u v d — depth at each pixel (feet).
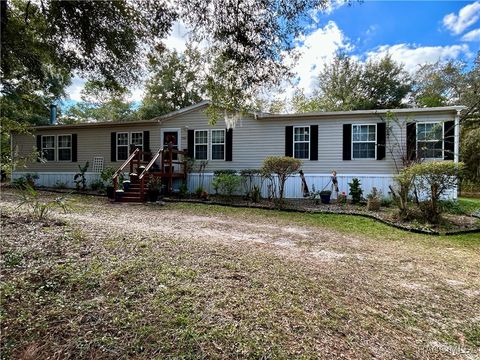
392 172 33.88
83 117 86.94
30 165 48.70
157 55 15.81
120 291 8.00
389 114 33.06
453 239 19.49
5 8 10.55
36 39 14.74
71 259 9.78
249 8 12.27
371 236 19.89
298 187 37.06
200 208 29.71
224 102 19.45
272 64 14.64
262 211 28.91
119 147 44.91
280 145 38.22
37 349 5.65
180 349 5.96
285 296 8.91
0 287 7.50
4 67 16.30
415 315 8.84
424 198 27.99
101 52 14.96
